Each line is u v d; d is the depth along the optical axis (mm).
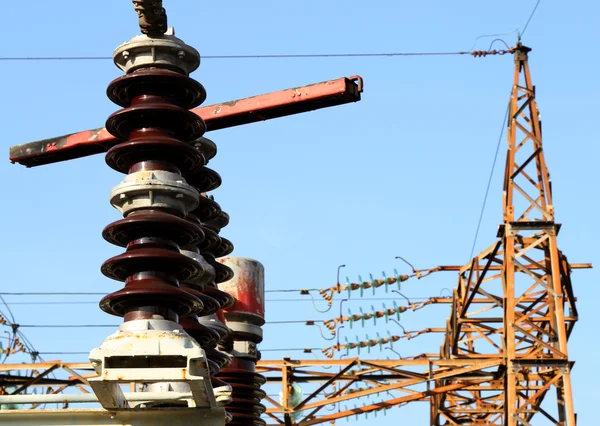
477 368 41719
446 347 48750
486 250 43938
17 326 45938
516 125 42188
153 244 14141
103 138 19297
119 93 15125
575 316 42750
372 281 49625
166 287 13750
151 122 14836
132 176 14359
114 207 14570
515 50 42812
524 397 44312
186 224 14242
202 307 14281
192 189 14484
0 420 13336
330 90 18906
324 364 43531
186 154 14695
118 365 13078
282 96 19422
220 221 19078
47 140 19656
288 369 43812
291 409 43000
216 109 19906
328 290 50312
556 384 40062
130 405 14727
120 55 15219
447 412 48531
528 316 41531
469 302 44531
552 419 40125
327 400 43031
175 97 15117
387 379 44125
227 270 18938
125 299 13742
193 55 15289
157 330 13219
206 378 12914
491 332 46625
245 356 22266
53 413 13359
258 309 22953
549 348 40219
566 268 42812
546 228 41125
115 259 13938
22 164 19875
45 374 41469
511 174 41688
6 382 41438
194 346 12977
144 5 14750
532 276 40750
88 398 13438
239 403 21625
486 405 51469
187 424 13391
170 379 12727
